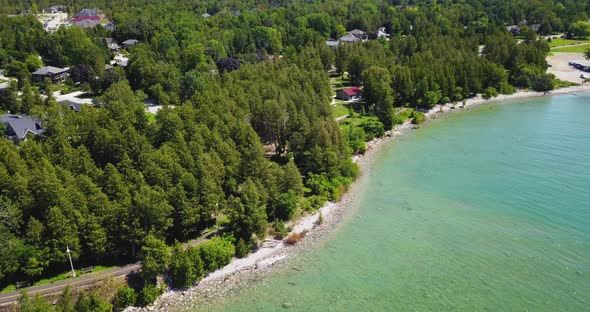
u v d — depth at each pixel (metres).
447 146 144.88
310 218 103.69
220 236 92.94
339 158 123.62
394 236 96.81
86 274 81.56
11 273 77.88
